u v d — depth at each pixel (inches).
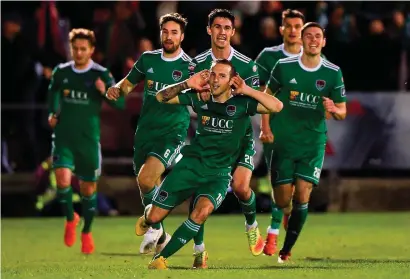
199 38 1967.3
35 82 1941.4
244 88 999.0
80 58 1398.9
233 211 1948.8
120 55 1925.4
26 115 1921.8
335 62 1967.3
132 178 1919.3
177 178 1011.3
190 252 1359.5
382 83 1963.6
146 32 1968.5
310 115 1193.4
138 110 1900.8
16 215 1930.4
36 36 1952.5
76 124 1408.7
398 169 1937.7
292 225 1181.1
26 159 1929.1
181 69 1223.5
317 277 912.3
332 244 1444.4
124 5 1936.5
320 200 1952.5
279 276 921.5
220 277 911.0
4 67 1940.2
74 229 1422.2
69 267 1122.0
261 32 1911.9
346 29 1957.4
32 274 1005.8
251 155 1107.3
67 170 1406.3
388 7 1989.4
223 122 1005.8
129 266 1114.7
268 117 1204.5
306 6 1979.6
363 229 1664.6
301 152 1194.0
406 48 1961.1
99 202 1918.1
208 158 1011.3
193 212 1004.6
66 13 2007.9
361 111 1923.0
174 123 1234.6
